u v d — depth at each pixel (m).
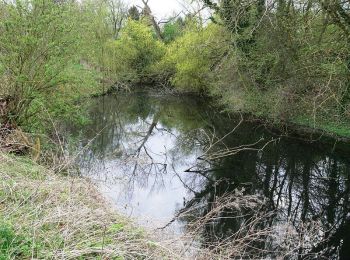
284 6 11.77
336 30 11.73
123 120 21.59
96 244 4.39
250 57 15.44
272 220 9.10
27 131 10.56
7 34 9.85
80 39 10.79
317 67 12.40
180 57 26.88
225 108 20.92
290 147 15.31
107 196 7.62
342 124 14.57
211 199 10.33
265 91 16.39
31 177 6.58
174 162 13.73
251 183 11.85
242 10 12.73
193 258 5.09
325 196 11.12
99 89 27.55
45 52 10.13
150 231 5.32
